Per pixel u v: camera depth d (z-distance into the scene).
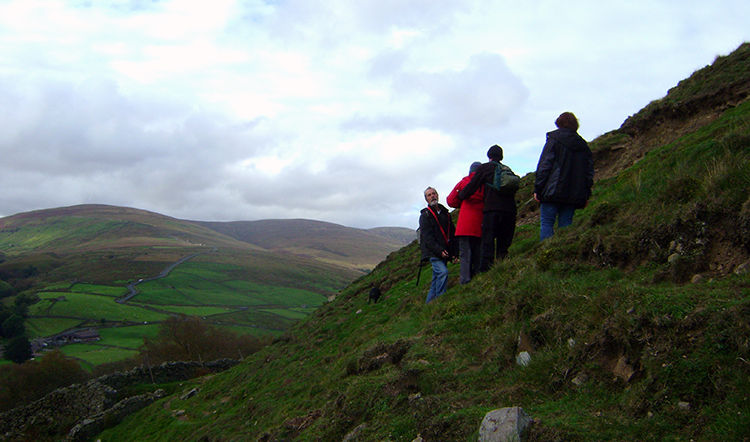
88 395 34.16
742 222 5.00
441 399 5.11
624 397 3.99
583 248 6.74
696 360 3.78
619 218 6.91
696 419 3.47
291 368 15.12
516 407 4.09
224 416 14.93
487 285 8.02
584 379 4.49
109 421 28.42
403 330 8.59
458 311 7.50
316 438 6.10
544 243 7.97
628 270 5.93
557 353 4.97
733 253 4.98
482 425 4.11
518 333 5.66
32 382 65.94
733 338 3.70
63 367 69.50
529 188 19.12
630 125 17.55
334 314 19.27
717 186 5.62
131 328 155.12
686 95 14.94
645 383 3.94
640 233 6.08
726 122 9.92
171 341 69.19
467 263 9.63
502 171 9.12
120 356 117.81
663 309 4.34
